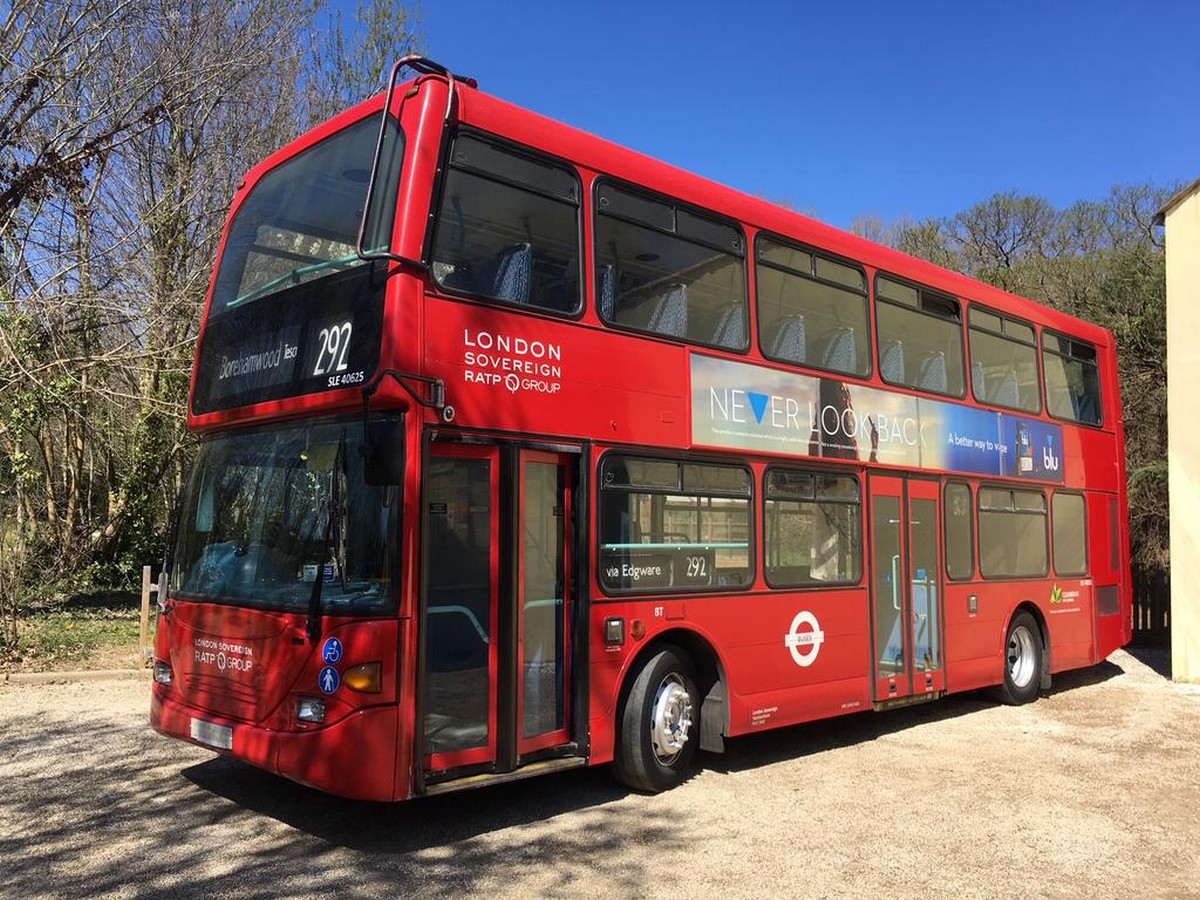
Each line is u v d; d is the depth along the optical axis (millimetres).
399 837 5691
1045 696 11500
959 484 9961
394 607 5109
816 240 8477
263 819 5957
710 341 7297
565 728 6145
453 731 5422
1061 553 11719
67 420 15117
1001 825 6195
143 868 5047
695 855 5488
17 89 13047
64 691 10094
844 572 8375
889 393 9086
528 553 5934
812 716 7895
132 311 13312
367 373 5285
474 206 5801
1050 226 40188
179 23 14852
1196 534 12320
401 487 5211
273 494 5805
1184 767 7824
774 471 7762
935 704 10883
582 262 6406
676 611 6809
